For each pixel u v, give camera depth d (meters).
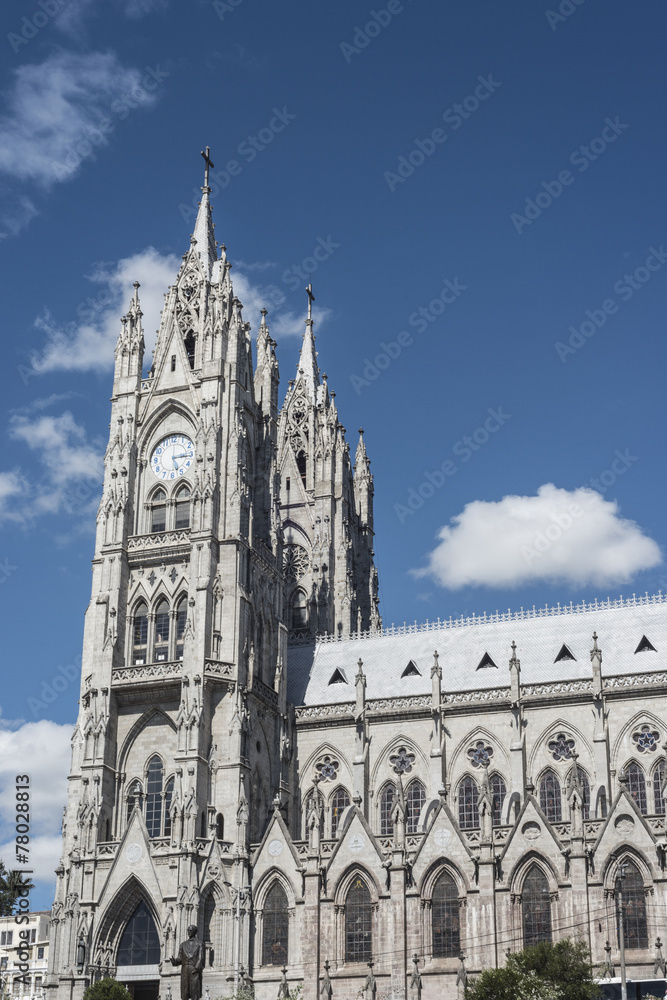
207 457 123.81
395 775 121.25
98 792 112.81
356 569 161.75
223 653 116.94
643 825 101.00
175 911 105.31
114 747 116.38
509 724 118.56
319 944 106.00
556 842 102.69
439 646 129.75
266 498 132.88
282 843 110.56
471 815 117.44
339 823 121.75
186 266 135.25
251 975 107.38
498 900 102.62
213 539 120.31
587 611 126.75
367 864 107.38
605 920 99.38
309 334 170.25
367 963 105.12
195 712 112.56
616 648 121.62
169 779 114.69
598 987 87.38
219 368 128.12
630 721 114.88
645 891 99.62
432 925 104.44
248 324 135.50
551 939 100.69
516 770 115.50
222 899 107.88
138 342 132.75
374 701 124.25
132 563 122.69
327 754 124.50
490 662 125.62
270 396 138.12
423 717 121.81
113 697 117.12
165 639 119.75
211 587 118.69
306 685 131.38
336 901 107.31
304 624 152.50
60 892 112.00
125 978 107.44
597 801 111.38
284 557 156.00
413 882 105.44
